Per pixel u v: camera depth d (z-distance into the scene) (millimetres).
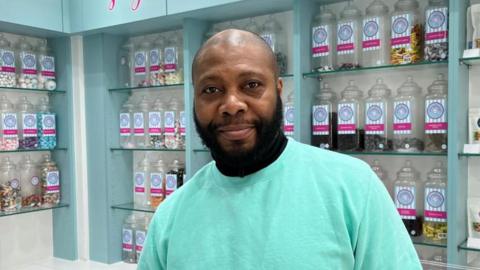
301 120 1964
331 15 2039
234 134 763
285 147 852
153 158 2721
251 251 767
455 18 1596
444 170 1811
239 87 755
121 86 2742
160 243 889
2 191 2457
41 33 2596
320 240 740
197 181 907
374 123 1882
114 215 2727
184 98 2375
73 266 2660
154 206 2564
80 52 2742
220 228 811
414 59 1792
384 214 772
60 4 2553
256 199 806
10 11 2285
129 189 2809
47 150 2727
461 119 1658
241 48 750
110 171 2693
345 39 1959
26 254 2709
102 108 2658
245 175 831
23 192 2629
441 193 1755
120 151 2750
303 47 1975
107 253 2689
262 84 759
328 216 758
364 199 768
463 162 1710
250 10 2188
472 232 1695
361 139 1931
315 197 775
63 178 2758
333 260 730
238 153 783
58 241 2824
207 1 2109
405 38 1807
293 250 737
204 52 773
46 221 2820
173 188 2449
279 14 2260
